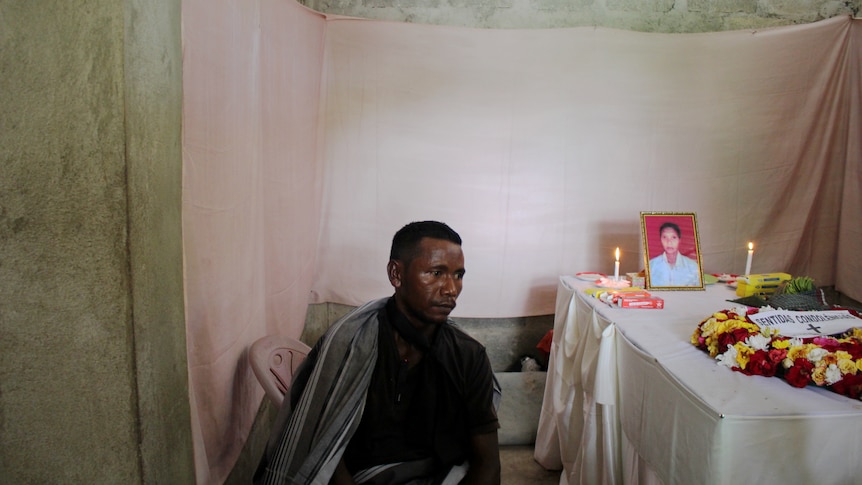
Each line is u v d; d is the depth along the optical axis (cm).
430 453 122
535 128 313
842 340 151
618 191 320
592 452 201
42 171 104
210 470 164
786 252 328
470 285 324
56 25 101
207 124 151
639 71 311
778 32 308
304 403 120
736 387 139
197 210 148
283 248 246
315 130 292
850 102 314
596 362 205
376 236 315
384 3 316
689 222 262
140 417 111
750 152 319
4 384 107
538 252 323
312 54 278
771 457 123
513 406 292
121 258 106
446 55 305
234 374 182
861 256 315
